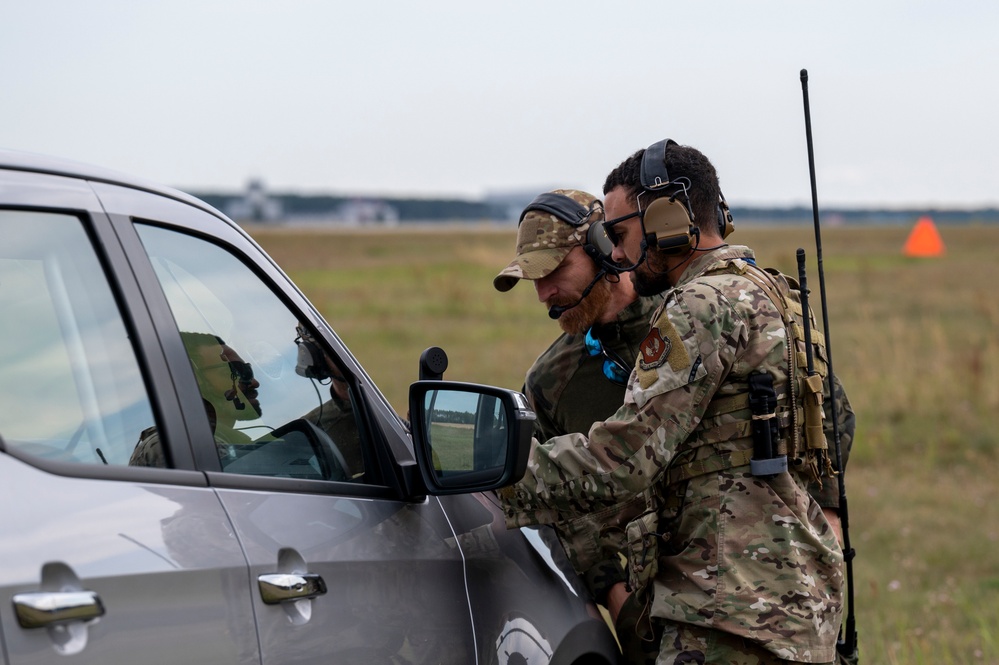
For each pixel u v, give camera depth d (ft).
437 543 10.68
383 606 9.59
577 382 14.83
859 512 35.09
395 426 11.02
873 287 118.83
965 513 34.91
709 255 12.32
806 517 11.56
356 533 9.64
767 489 11.36
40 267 7.97
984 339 69.31
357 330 82.48
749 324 11.41
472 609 10.74
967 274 140.36
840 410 12.82
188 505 8.18
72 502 7.36
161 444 8.27
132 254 8.64
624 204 12.68
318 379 10.39
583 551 13.12
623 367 14.52
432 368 10.90
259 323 9.98
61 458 7.54
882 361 59.52
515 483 10.52
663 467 11.19
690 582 11.37
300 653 8.58
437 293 115.24
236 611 8.11
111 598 7.22
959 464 42.14
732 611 11.05
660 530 11.87
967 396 51.01
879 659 22.00
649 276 12.69
